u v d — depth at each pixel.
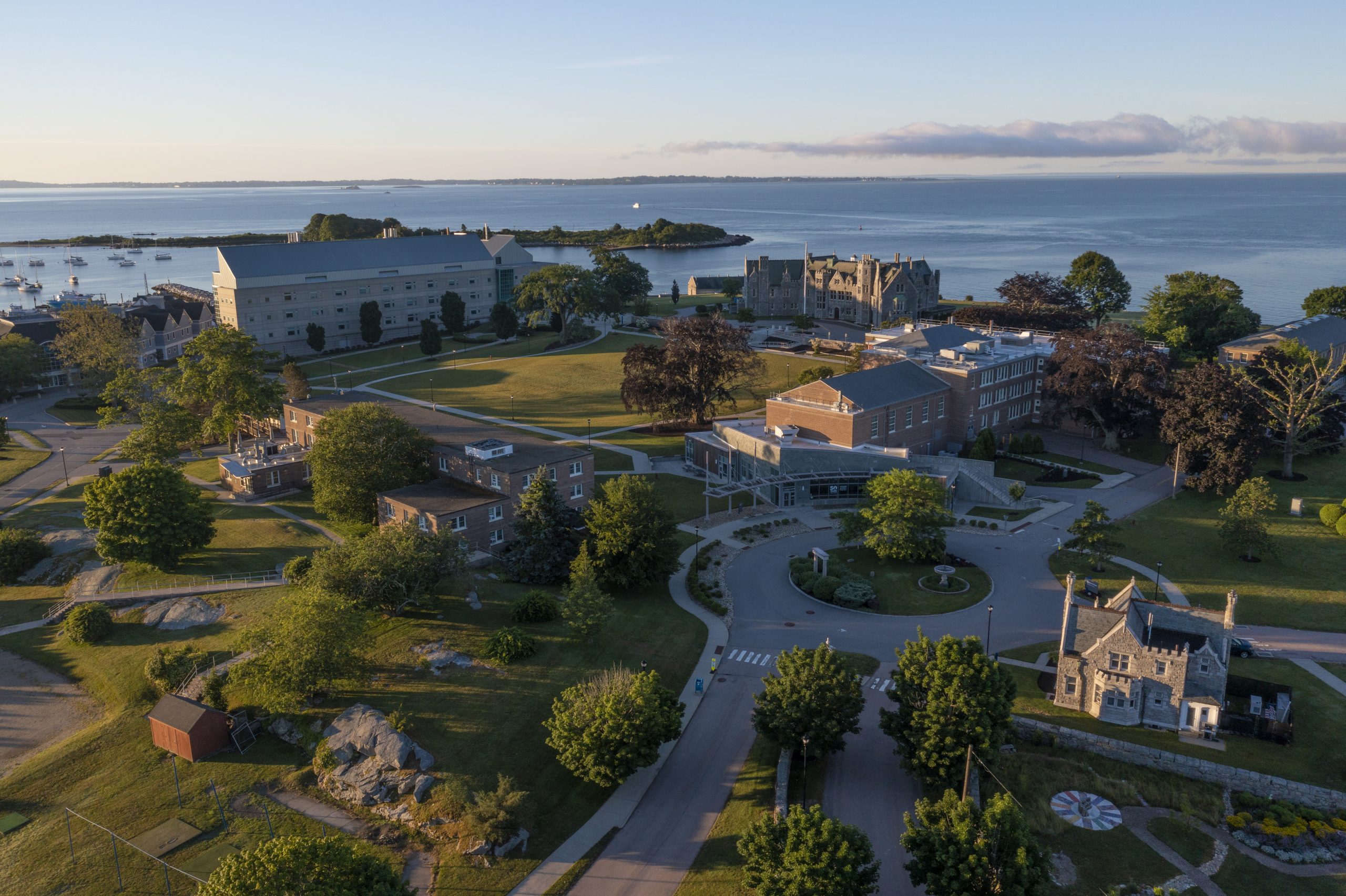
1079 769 57.75
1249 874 49.44
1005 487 106.06
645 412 144.75
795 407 113.06
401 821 53.62
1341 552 88.50
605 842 51.88
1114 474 113.25
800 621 77.88
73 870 50.19
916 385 117.62
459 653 67.62
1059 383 121.62
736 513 102.81
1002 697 54.06
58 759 59.94
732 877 48.47
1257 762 57.75
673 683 67.88
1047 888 43.94
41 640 77.12
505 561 83.44
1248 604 79.00
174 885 48.84
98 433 141.75
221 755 59.88
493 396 156.62
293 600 65.69
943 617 78.25
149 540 83.06
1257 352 146.75
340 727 59.53
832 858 43.34
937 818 46.88
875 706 65.06
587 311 198.50
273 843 41.75
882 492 88.50
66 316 177.50
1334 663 69.69
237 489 109.12
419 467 98.88
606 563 80.06
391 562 70.94
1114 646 62.09
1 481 117.06
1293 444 108.50
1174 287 178.75
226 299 188.75
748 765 58.28
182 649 71.06
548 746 58.69
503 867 49.91
